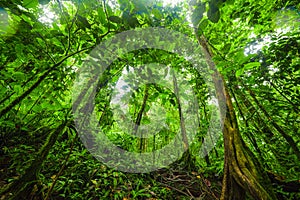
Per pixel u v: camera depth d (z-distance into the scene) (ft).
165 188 9.67
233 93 8.04
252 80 7.19
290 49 6.46
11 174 7.00
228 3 3.21
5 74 4.27
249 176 3.94
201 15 3.44
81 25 4.25
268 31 8.25
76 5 4.16
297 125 7.52
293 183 6.61
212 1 3.11
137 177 10.03
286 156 6.63
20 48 4.36
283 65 6.71
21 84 4.61
